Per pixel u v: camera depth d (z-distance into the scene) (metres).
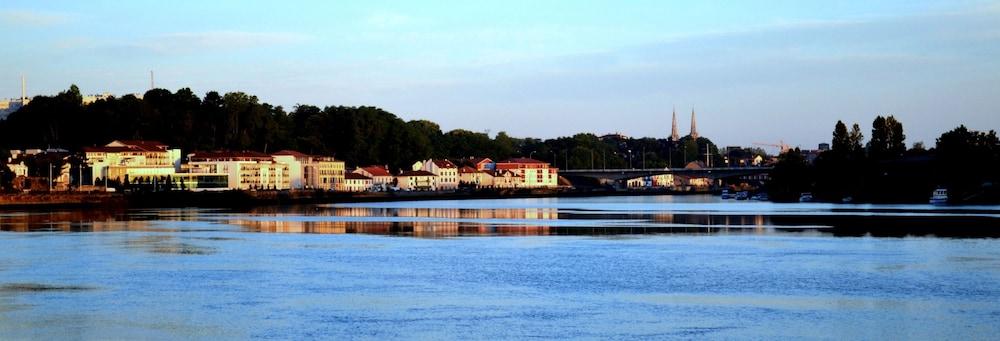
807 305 94.25
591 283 109.56
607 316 89.62
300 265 128.00
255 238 172.88
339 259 135.25
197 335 82.38
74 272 120.44
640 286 106.94
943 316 88.12
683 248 147.00
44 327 85.62
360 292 103.81
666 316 89.44
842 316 88.62
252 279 114.00
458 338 81.12
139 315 90.81
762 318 88.12
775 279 111.06
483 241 163.88
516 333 82.75
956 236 161.12
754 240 159.50
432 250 147.75
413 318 89.19
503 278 114.06
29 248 151.62
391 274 118.19
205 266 126.75
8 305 96.06
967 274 112.88
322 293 103.25
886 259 128.12
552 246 152.88
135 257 137.88
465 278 114.25
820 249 142.25
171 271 121.44
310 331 83.69
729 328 84.12
